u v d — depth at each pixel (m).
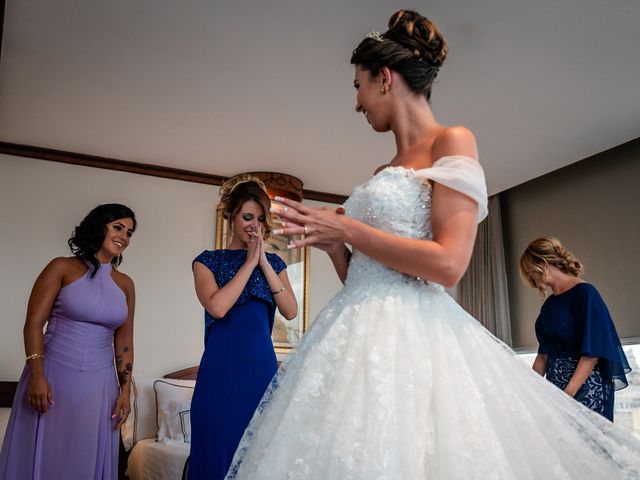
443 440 1.04
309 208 1.22
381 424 1.01
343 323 1.23
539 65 4.00
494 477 1.00
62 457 2.69
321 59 3.96
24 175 5.21
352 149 5.32
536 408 1.21
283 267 2.71
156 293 5.43
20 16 3.51
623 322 5.08
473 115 4.67
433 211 1.25
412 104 1.43
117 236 3.08
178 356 5.39
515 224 6.43
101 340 2.94
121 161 5.50
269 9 3.46
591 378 3.02
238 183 2.72
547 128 4.87
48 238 5.16
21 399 2.73
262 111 4.65
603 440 1.21
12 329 4.90
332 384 1.13
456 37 3.71
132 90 4.33
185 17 3.53
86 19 3.55
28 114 4.66
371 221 1.33
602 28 3.61
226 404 2.25
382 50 1.43
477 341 1.26
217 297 2.36
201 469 2.20
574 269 3.30
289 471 1.03
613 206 5.32
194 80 4.21
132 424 4.67
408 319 1.19
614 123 4.77
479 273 6.47
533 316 6.02
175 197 5.68
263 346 2.39
